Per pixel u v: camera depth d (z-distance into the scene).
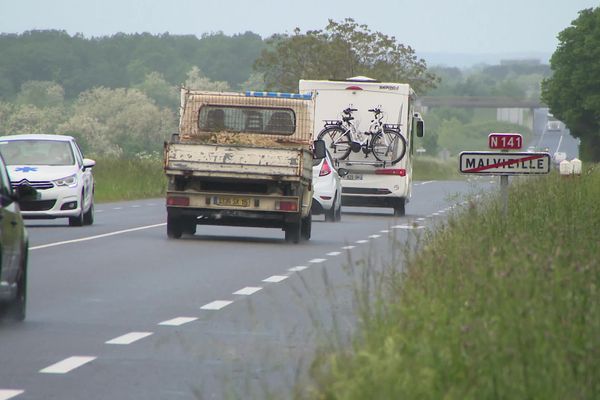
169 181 69.06
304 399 20.45
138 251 60.94
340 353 22.38
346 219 99.12
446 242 44.28
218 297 42.12
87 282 46.59
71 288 44.50
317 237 75.25
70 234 72.19
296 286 45.69
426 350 21.41
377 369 19.50
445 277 30.44
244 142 74.94
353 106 106.25
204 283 46.75
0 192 33.75
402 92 106.00
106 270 51.38
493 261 29.08
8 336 32.38
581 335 22.48
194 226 74.00
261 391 24.17
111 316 36.84
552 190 66.69
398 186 106.12
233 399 22.77
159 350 30.08
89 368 27.45
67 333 33.09
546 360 20.06
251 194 67.75
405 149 106.00
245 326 34.69
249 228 83.06
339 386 18.78
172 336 32.62
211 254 60.09
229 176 67.44
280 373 26.58
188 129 75.50
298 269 52.75
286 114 75.12
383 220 97.88
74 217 79.56
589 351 20.66
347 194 106.56
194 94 75.50
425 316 24.78
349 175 106.56
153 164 150.00
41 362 28.23
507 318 22.59
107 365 27.86
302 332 33.31
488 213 54.50
